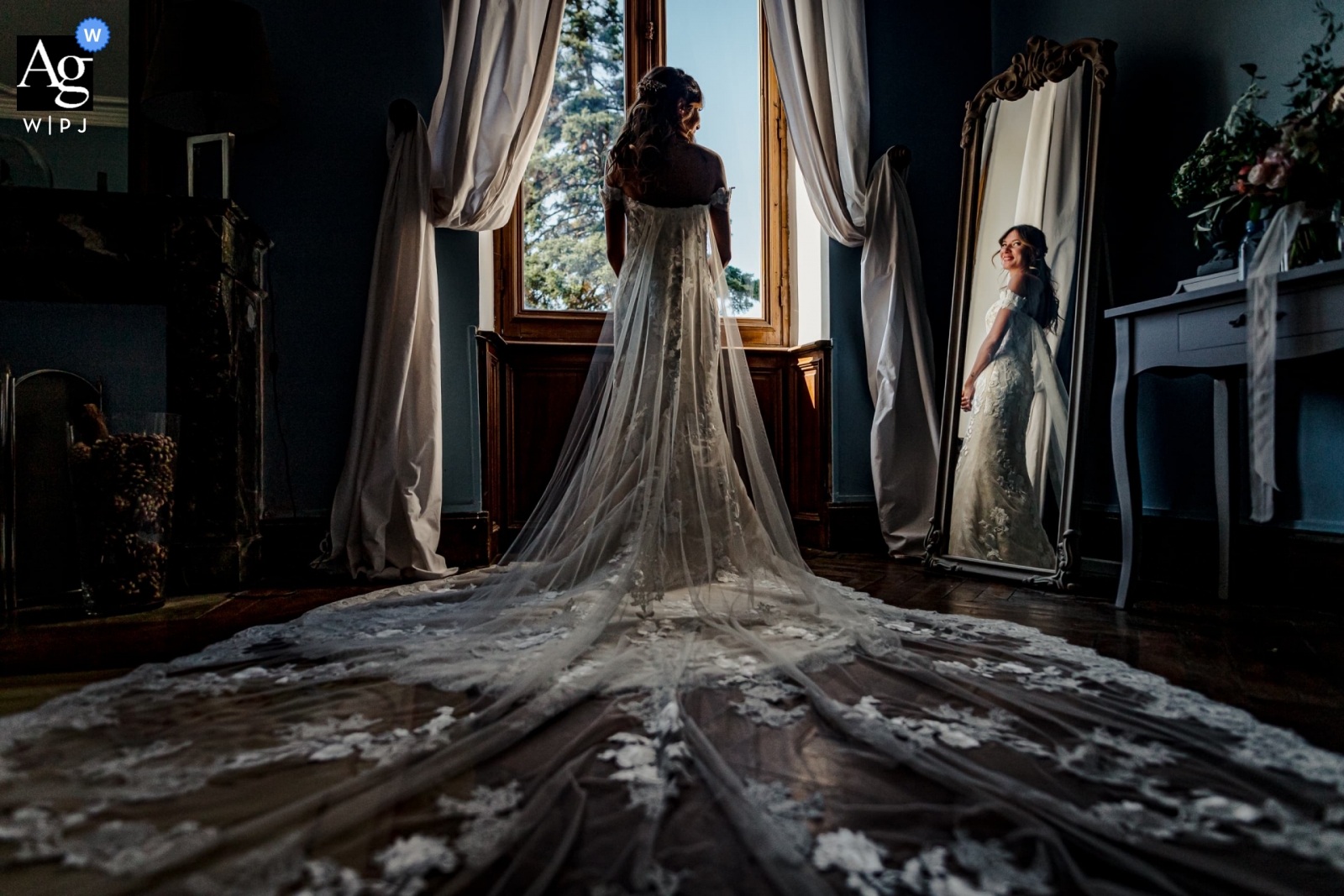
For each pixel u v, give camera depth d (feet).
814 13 11.96
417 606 7.31
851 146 12.09
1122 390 7.61
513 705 4.31
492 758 3.67
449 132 10.32
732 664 5.16
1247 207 7.61
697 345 7.71
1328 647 5.93
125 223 8.58
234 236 9.22
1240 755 3.61
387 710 4.35
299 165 10.35
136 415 7.88
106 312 9.15
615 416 7.54
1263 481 6.23
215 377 8.90
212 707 4.35
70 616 7.34
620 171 8.04
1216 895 2.52
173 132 10.11
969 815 3.05
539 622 6.23
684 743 3.81
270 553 9.86
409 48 10.69
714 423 7.54
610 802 3.20
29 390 8.50
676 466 7.14
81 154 9.78
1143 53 9.96
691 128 8.11
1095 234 9.02
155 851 2.70
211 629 6.72
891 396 11.71
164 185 10.06
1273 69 8.24
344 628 6.34
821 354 12.39
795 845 2.80
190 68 8.79
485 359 10.77
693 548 6.95
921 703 4.50
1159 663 5.48
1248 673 5.23
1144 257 9.82
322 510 10.21
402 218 10.01
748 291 13.48
